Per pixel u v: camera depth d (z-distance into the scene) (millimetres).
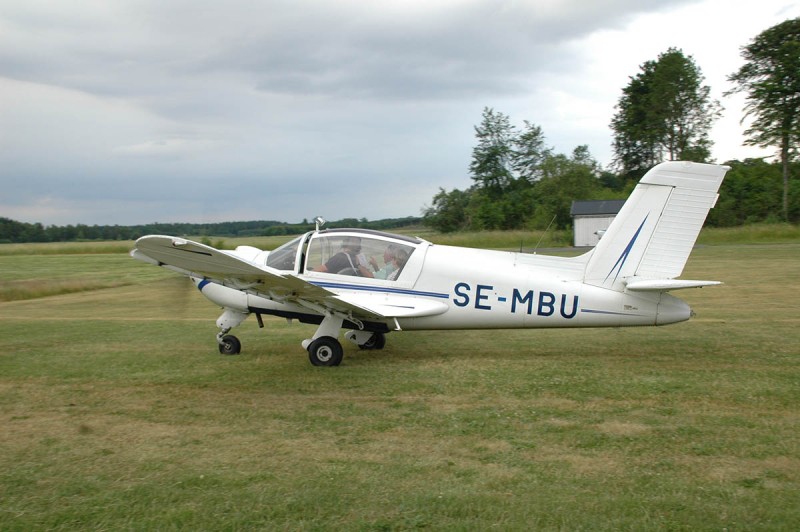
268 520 3414
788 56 39719
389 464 4199
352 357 7859
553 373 6723
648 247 7430
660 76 51156
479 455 4355
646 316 7492
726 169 7152
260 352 8266
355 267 7797
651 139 52906
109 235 82000
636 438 4648
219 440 4730
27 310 13523
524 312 7582
